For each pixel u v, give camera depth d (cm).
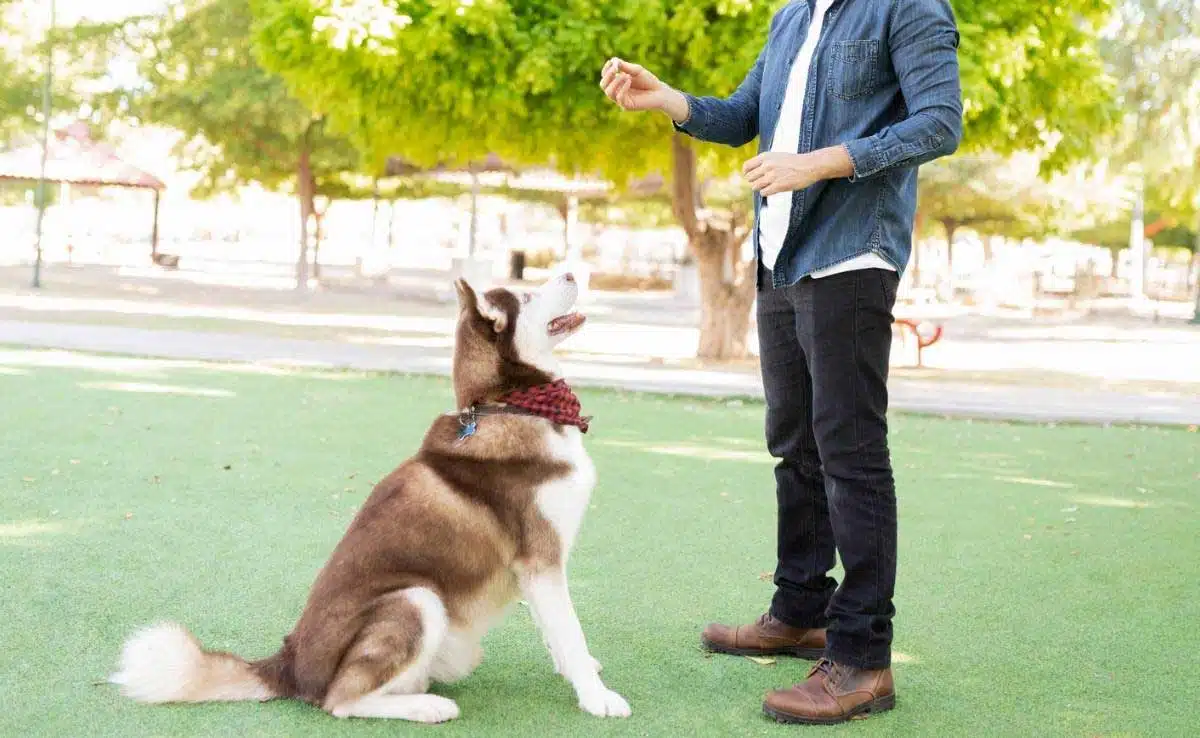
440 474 334
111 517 554
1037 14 1251
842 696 332
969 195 2909
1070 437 972
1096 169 2897
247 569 473
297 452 750
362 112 1384
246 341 1468
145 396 980
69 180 2719
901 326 1847
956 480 750
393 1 1204
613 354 1608
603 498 649
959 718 336
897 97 334
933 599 466
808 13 356
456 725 321
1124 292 4638
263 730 309
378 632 312
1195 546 567
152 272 3350
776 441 379
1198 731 328
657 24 1189
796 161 307
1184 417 1065
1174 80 2208
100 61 2642
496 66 1230
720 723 329
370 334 1747
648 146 1455
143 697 318
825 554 384
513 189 3756
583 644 338
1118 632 423
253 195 6425
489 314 340
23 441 745
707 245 1529
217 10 2258
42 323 1558
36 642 375
